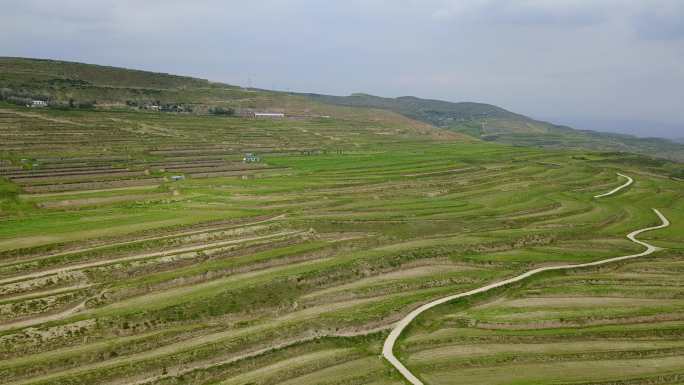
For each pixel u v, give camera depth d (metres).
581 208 125.88
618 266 88.75
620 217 121.25
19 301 62.03
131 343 56.75
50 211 101.75
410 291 76.62
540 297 75.88
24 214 98.31
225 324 62.94
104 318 60.03
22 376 50.25
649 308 69.94
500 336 63.09
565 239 103.00
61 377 49.91
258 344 59.22
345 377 54.47
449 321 67.25
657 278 82.56
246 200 118.19
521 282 80.50
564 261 89.75
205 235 88.88
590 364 57.47
